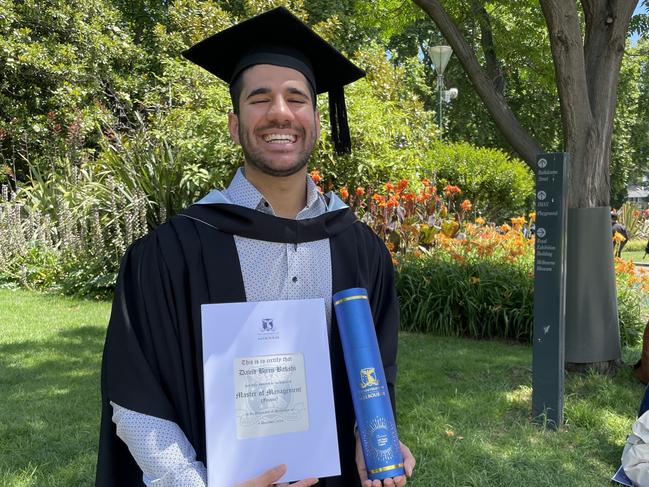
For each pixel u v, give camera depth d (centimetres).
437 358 545
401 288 687
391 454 131
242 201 146
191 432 131
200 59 169
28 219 1002
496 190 1406
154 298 134
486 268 666
